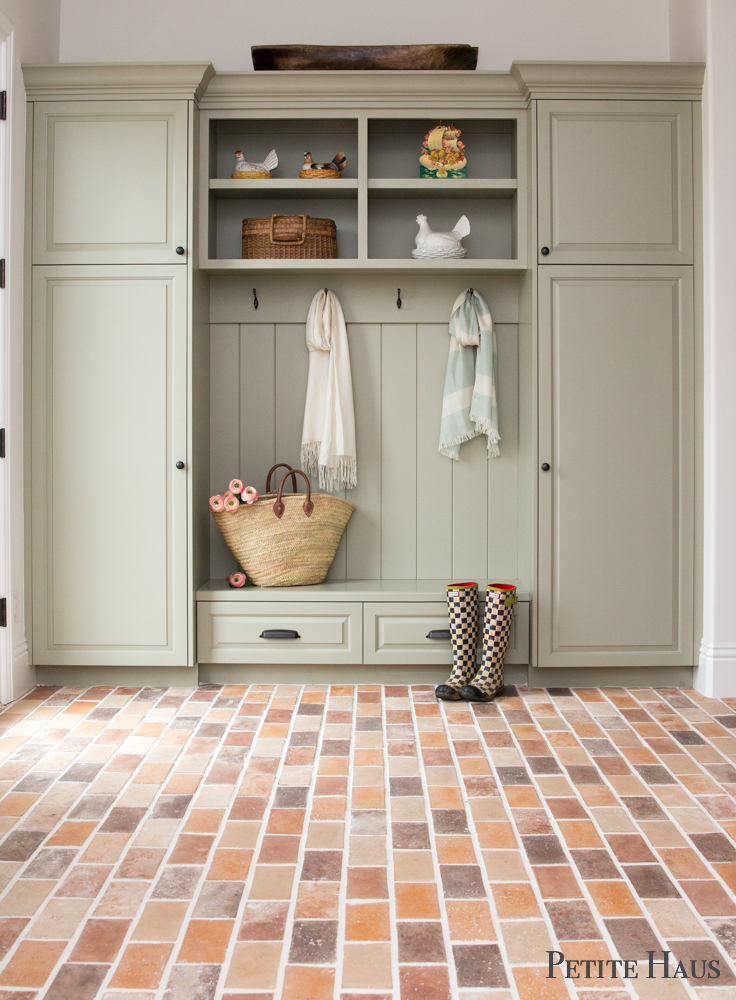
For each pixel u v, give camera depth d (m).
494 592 3.15
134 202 3.18
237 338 3.60
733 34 3.10
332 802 2.21
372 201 3.63
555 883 1.81
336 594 3.28
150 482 3.22
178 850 1.95
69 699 3.12
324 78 3.23
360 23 3.62
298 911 1.70
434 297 3.58
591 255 3.21
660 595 3.26
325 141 3.62
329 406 3.48
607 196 3.20
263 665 3.35
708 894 1.77
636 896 1.76
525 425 3.40
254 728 2.80
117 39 3.61
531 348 3.25
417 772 2.42
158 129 3.17
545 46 3.63
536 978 1.49
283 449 3.63
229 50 3.62
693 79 3.16
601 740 2.69
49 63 3.21
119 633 3.24
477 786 2.32
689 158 3.19
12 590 3.12
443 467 3.62
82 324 3.19
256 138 3.61
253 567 3.37
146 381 3.20
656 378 3.22
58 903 1.72
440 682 3.36
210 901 1.73
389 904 1.72
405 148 3.62
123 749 2.59
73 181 3.18
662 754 2.56
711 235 3.14
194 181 3.21
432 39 3.63
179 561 3.23
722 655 3.18
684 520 3.25
